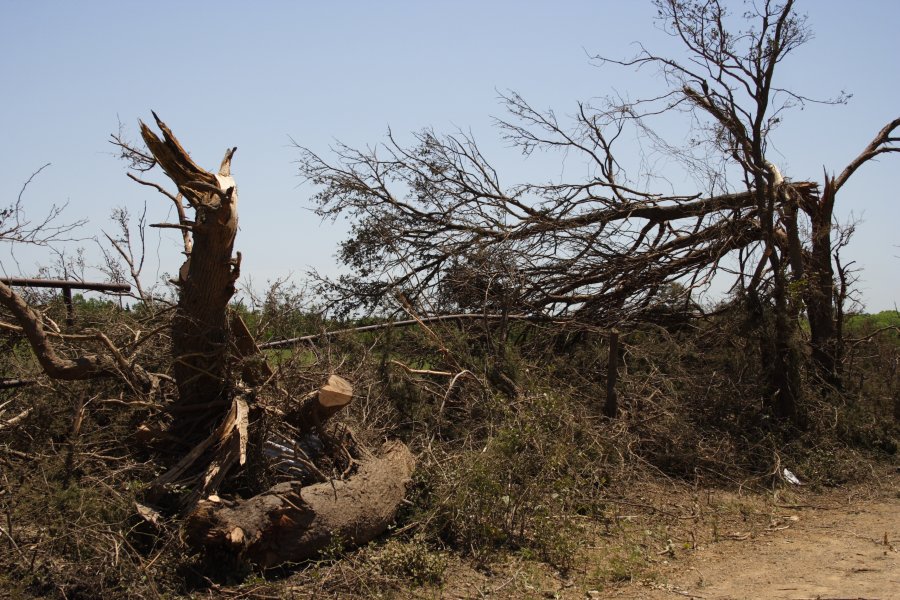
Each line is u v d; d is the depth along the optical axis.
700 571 5.96
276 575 5.29
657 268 11.18
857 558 6.16
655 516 7.45
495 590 5.43
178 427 6.20
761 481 8.66
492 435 7.79
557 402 8.20
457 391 8.67
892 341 11.67
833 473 8.88
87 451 5.90
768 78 9.95
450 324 10.00
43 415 6.04
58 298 7.11
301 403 6.40
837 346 10.88
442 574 5.64
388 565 5.45
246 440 5.75
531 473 7.29
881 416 10.12
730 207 11.09
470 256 10.46
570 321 10.48
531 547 6.29
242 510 5.20
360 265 11.35
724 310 10.49
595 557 6.21
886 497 8.29
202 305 5.98
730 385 9.64
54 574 4.78
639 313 11.07
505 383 8.68
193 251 5.93
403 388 8.18
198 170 6.07
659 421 9.17
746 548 6.56
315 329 8.69
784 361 9.68
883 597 5.18
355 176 11.34
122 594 4.74
